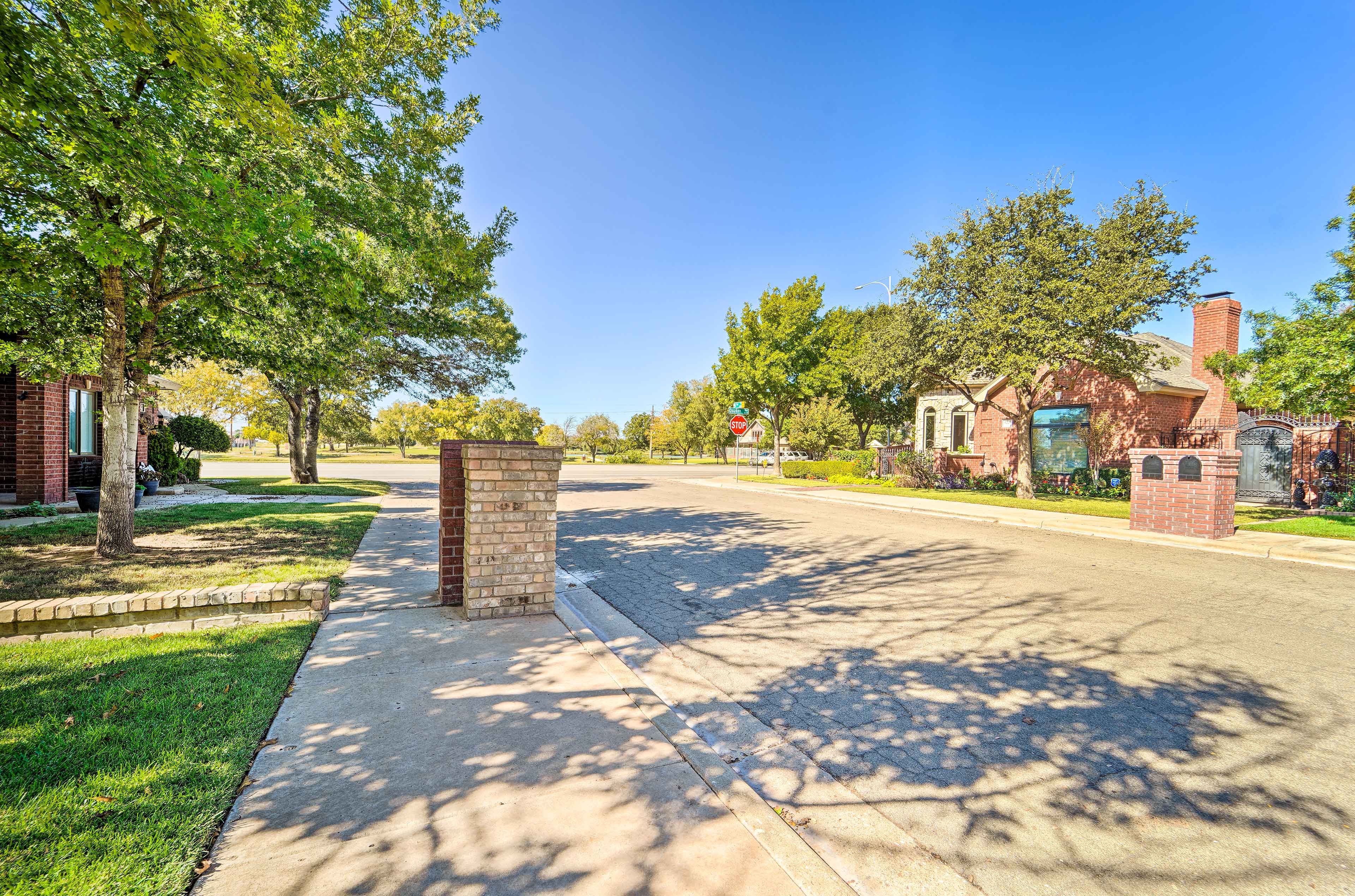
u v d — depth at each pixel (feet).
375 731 10.25
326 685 12.10
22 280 18.62
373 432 188.96
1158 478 35.04
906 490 65.46
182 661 12.81
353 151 24.16
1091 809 8.86
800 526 38.75
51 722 9.91
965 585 22.86
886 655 15.29
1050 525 38.70
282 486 59.16
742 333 94.22
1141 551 30.63
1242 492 56.39
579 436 211.82
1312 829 8.44
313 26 21.77
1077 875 7.43
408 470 105.70
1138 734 11.23
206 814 7.67
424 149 25.50
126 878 6.51
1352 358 32.42
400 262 23.82
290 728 10.27
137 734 9.59
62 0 13.57
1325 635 17.13
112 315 22.11
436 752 9.60
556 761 9.41
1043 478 65.98
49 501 39.06
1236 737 11.14
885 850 7.83
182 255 22.77
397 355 64.59
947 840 8.09
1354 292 35.47
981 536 35.24
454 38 24.99
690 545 31.35
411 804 8.18
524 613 17.13
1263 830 8.40
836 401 90.79
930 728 11.41
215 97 13.96
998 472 71.51
